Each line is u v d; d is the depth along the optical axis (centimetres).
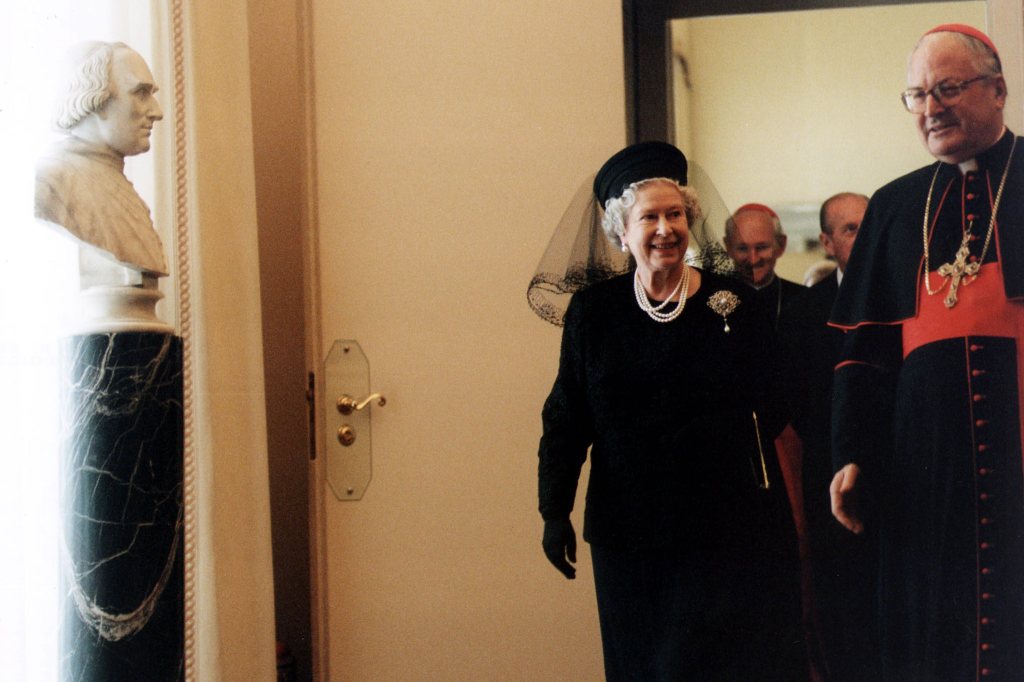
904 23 295
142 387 245
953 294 285
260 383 313
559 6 320
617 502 246
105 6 295
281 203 351
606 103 318
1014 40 290
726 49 302
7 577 257
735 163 300
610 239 251
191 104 306
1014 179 285
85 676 241
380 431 319
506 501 317
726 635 241
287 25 353
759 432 250
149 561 245
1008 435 281
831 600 291
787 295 296
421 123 321
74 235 233
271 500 349
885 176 294
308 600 349
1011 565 279
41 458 269
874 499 289
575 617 314
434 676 316
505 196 320
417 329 320
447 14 322
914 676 285
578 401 253
